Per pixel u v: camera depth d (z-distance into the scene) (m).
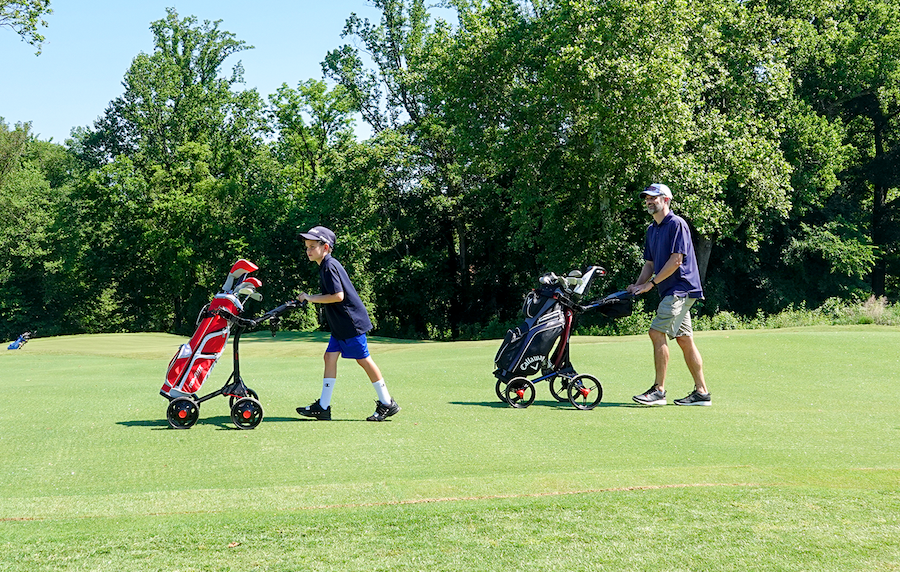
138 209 41.28
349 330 6.02
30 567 2.73
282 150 37.97
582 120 25.53
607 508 3.33
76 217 42.47
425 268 36.44
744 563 2.69
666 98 22.98
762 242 32.59
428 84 32.78
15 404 7.06
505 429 5.64
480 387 8.17
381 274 36.22
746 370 8.95
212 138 44.66
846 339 10.79
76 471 4.43
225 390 5.91
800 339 10.86
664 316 6.87
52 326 46.41
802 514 3.22
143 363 13.12
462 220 37.69
